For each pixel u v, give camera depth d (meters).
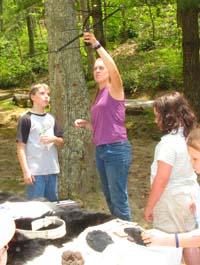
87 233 2.70
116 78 3.52
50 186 4.18
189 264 2.84
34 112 4.10
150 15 20.36
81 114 5.24
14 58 23.41
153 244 2.43
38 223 2.77
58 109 5.21
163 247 2.47
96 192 5.39
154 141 9.45
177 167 2.94
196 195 3.00
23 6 10.89
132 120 11.02
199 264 2.82
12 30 18.59
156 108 3.01
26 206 3.02
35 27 27.31
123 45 20.98
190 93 9.70
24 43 26.08
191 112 2.98
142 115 11.46
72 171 5.26
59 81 5.15
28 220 2.81
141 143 9.32
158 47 19.39
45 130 4.07
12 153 9.07
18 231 2.67
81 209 3.12
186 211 2.97
